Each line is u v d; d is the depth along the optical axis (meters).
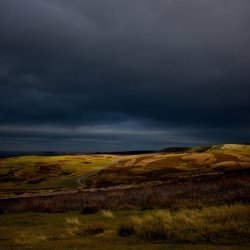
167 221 13.42
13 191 95.31
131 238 12.32
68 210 28.05
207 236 11.44
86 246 10.95
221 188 29.97
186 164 121.38
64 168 141.88
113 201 31.14
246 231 11.42
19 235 14.75
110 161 154.75
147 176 99.56
